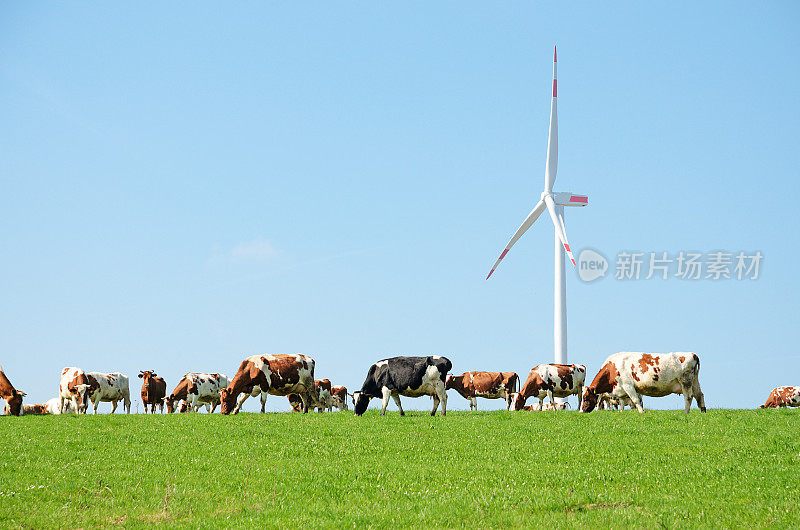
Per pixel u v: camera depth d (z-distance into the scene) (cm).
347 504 1387
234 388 3167
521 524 1229
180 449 1948
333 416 2770
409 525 1238
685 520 1222
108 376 3919
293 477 1609
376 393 2953
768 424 2264
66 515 1323
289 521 1257
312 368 3341
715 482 1493
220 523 1261
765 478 1495
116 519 1316
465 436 2122
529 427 2275
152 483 1557
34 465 1741
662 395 2925
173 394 4047
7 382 3459
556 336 5950
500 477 1577
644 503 1351
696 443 1925
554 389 3862
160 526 1249
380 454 1875
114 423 2556
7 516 1303
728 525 1196
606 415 2645
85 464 1755
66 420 2703
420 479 1578
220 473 1653
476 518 1266
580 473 1591
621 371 2919
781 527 1169
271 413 2952
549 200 5891
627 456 1775
